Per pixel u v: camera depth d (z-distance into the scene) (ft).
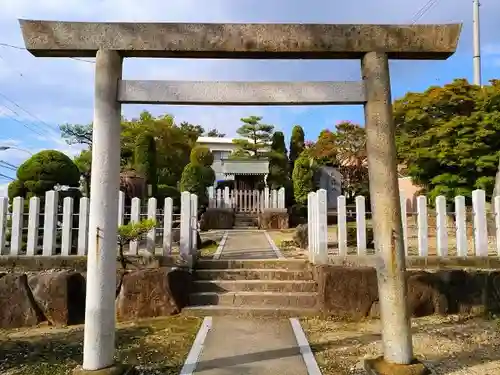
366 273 22.43
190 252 25.73
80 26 14.10
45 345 18.15
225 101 14.35
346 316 21.97
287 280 25.43
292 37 14.33
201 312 22.43
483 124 41.16
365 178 73.72
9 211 27.55
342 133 75.41
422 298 22.68
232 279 25.86
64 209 25.44
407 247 26.53
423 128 47.78
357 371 14.79
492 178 40.45
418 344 17.83
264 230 52.26
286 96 14.43
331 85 14.51
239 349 17.22
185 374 14.61
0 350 17.46
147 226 22.98
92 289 13.58
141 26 14.16
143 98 14.17
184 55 14.64
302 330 19.85
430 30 14.52
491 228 32.45
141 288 22.43
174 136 82.84
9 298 21.59
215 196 60.75
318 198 24.98
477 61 55.57
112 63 14.12
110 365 13.61
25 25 14.01
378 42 14.43
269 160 74.18
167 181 76.38
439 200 25.17
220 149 105.60
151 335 19.11
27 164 28.86
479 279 23.31
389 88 14.53
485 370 14.89
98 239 13.67
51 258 24.85
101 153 13.89
